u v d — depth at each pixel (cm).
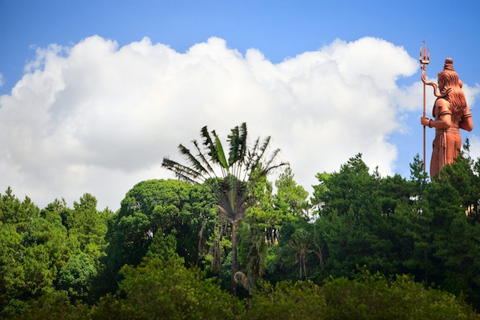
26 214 12850
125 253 8638
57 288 9431
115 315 4219
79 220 12762
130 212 9200
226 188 6028
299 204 9425
